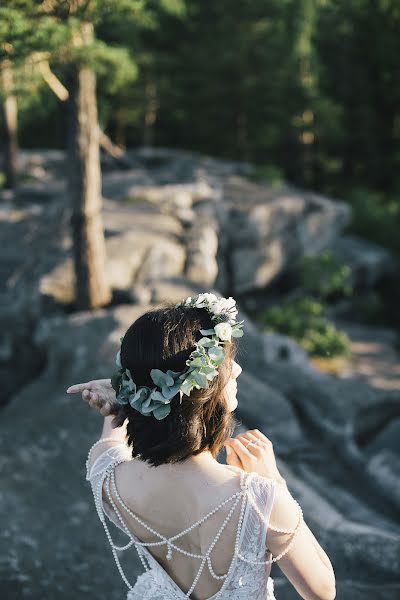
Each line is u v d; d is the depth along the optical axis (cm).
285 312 1227
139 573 388
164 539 151
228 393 154
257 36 2434
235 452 160
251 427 651
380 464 604
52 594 362
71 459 501
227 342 151
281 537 146
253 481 147
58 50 585
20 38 519
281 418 666
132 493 154
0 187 1547
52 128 2422
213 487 147
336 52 2736
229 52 2431
